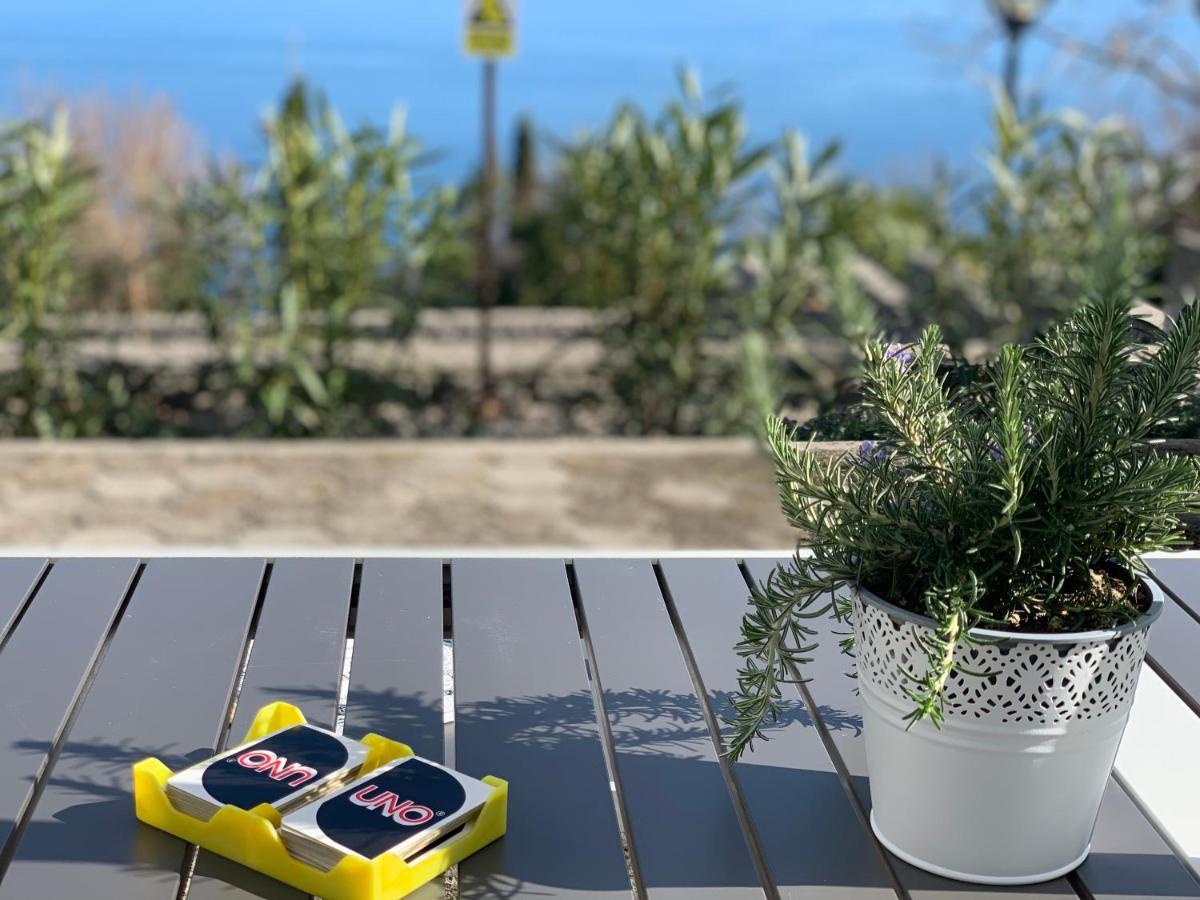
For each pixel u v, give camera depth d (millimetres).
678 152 4777
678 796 1163
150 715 1265
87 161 5863
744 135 4828
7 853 1058
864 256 5395
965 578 980
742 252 4887
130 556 1651
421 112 27781
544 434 4875
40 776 1161
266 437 4691
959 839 1035
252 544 3369
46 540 3338
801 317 4793
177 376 4883
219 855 1056
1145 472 970
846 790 1179
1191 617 1544
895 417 1048
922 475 1057
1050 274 4727
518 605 1540
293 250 4719
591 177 5117
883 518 1023
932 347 1090
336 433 4715
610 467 4129
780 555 1709
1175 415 1208
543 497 3824
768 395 4188
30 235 4488
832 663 1428
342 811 1045
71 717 1275
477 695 1322
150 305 5906
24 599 1520
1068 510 995
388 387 4859
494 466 4105
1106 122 5082
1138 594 1037
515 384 5203
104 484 3805
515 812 1128
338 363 4816
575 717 1287
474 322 5586
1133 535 1020
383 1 43625
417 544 3414
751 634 1097
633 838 1100
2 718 1251
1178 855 1097
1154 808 1171
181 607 1507
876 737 1067
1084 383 978
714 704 1324
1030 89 5855
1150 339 1083
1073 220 4777
